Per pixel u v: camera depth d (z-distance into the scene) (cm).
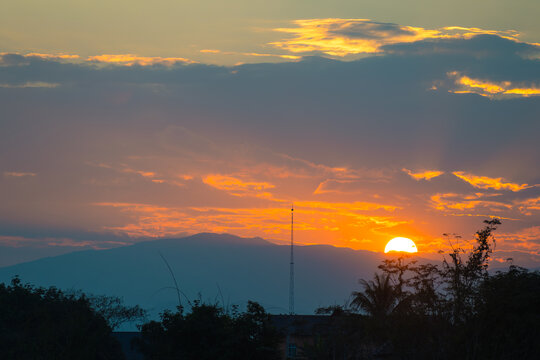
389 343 4194
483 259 3969
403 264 4228
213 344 5709
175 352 5666
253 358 5744
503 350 3706
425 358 3931
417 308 4009
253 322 5891
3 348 5759
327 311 4762
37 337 5800
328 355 4641
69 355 5731
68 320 5962
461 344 3822
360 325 4397
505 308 3756
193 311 5844
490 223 4003
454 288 3919
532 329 3691
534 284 3884
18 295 6278
